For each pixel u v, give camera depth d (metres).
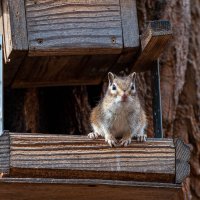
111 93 13.14
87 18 13.18
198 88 15.94
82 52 13.19
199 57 16.11
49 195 12.30
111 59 13.89
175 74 15.76
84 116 15.62
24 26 12.91
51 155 11.73
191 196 15.49
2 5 13.34
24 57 13.38
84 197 12.48
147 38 12.88
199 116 15.83
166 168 12.09
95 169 11.85
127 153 12.01
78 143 11.88
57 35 13.01
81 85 15.66
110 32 13.20
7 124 15.55
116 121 13.17
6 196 12.25
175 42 15.89
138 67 14.01
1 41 12.71
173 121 15.70
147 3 15.94
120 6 13.34
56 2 13.12
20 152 11.61
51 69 14.23
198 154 15.67
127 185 11.93
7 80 14.80
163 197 12.52
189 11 16.14
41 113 15.83
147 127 15.45
